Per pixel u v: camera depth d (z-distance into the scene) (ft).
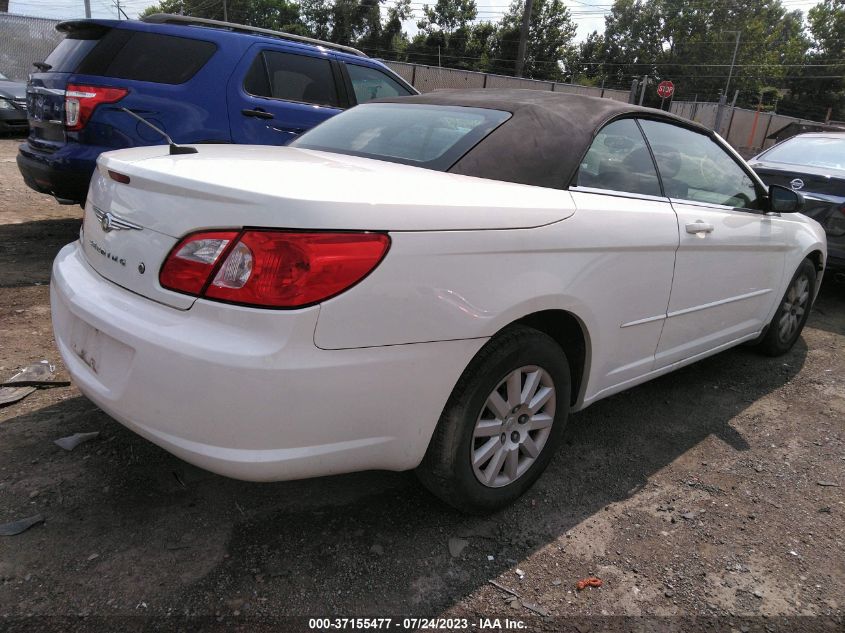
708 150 10.89
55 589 6.02
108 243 6.62
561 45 188.24
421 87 76.79
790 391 12.39
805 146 21.59
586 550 7.29
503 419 7.27
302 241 5.39
